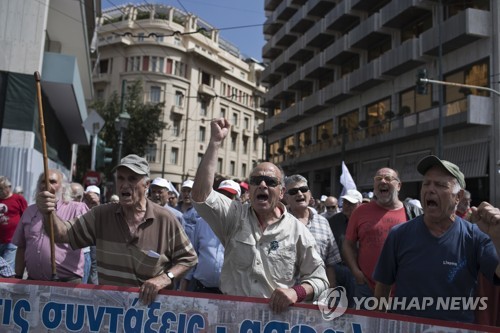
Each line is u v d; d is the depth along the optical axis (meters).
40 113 3.25
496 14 20.31
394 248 3.10
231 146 59.47
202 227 5.51
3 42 14.33
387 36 28.08
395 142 26.31
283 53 40.44
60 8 17.66
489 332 2.65
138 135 30.56
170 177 51.03
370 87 29.11
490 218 2.78
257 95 64.38
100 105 31.41
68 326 3.17
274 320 2.90
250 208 3.22
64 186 4.93
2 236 6.44
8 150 12.98
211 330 2.99
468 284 2.85
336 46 31.59
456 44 21.78
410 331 2.76
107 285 3.22
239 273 3.09
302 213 5.00
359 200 6.21
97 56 31.05
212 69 56.75
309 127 37.53
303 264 3.15
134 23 52.22
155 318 3.07
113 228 3.39
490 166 20.08
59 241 3.34
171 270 3.29
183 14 55.03
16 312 3.21
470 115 20.00
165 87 51.41
